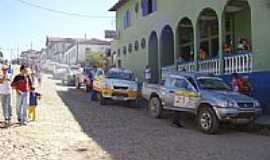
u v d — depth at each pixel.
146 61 28.14
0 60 15.55
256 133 13.71
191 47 25.91
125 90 20.56
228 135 13.22
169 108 15.82
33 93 14.62
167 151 10.28
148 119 16.55
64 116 16.06
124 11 33.38
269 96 16.28
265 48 16.39
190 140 12.02
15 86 13.59
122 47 33.88
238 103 13.39
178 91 15.36
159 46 26.05
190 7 21.94
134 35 30.73
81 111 17.88
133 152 10.09
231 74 18.27
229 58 18.73
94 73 27.64
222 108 13.22
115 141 11.49
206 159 9.45
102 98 20.83
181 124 15.42
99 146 10.72
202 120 13.70
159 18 26.00
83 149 10.31
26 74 13.84
